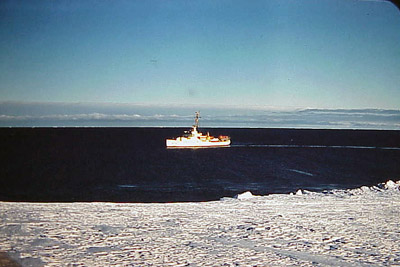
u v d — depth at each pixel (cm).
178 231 977
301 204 1405
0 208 1277
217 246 841
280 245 855
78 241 867
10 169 4500
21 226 999
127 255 770
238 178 3944
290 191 3083
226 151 7081
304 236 933
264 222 1087
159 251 799
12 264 706
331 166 5059
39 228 983
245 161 5547
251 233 960
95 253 781
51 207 1324
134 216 1164
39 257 748
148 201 2577
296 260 750
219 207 1348
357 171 4566
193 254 781
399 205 1377
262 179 3869
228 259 752
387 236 939
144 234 941
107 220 1098
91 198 2725
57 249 803
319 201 1468
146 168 4709
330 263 735
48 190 3134
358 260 757
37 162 5269
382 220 1119
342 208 1317
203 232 970
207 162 5406
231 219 1126
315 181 3769
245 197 1602
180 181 3703
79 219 1105
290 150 7469
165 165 5022
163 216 1168
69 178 3869
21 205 1362
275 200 1507
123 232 957
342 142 10762
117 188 3234
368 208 1318
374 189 1764
